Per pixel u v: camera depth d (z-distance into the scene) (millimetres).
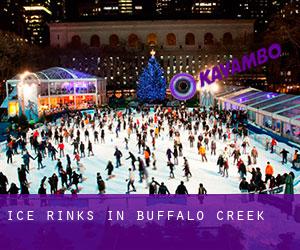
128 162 30094
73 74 70312
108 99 91625
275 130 40438
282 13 86438
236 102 53469
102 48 113000
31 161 30906
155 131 39531
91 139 40281
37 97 51938
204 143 35906
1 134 43562
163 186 19234
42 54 101812
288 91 90688
